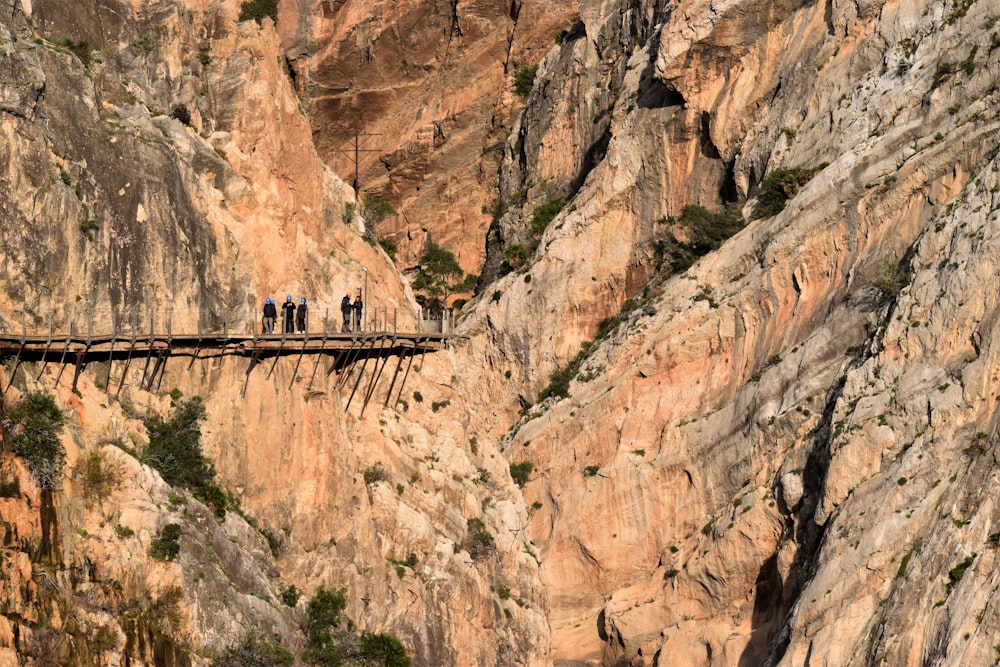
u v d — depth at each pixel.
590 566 116.25
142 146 102.88
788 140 121.12
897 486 100.56
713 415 115.19
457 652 105.88
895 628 95.94
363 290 112.69
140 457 95.81
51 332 94.56
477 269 140.00
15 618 87.44
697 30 124.62
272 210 108.50
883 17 120.00
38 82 97.94
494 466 116.12
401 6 144.12
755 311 116.31
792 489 107.25
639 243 125.69
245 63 110.50
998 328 101.06
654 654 111.06
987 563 94.06
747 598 109.12
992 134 109.69
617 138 128.38
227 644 94.12
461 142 142.25
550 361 125.62
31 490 89.50
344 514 104.44
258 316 105.00
